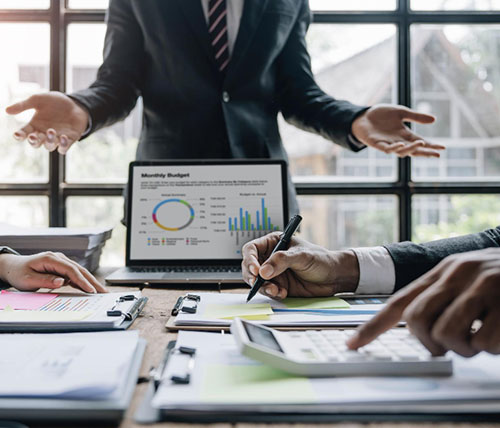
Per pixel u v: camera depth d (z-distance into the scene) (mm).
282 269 698
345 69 2695
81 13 2484
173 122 1324
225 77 1286
